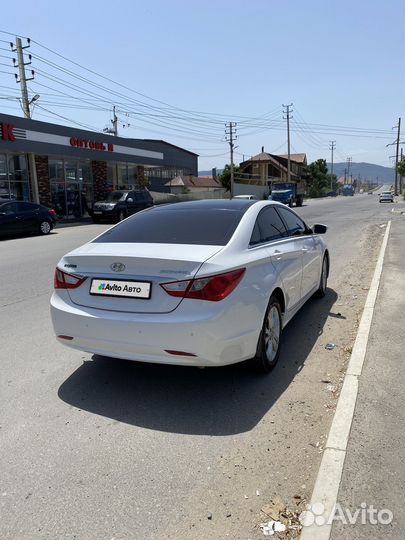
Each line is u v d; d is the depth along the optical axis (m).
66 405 3.85
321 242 6.76
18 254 13.11
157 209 5.05
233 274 3.71
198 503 2.68
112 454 3.16
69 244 15.46
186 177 58.41
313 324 5.86
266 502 2.67
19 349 5.15
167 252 3.79
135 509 2.64
